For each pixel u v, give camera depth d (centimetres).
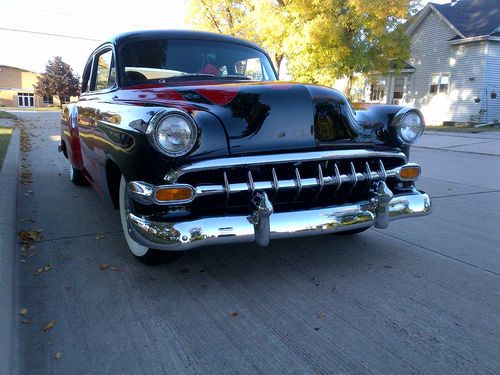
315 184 302
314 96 321
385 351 239
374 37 1928
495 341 249
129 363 229
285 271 341
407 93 2592
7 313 259
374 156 323
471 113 2241
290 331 259
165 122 264
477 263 362
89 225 444
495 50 2167
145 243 278
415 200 343
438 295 304
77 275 329
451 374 221
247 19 2336
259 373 221
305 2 1881
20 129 1478
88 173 472
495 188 671
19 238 398
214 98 309
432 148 1257
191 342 247
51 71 6231
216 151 282
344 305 289
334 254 377
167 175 271
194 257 365
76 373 220
